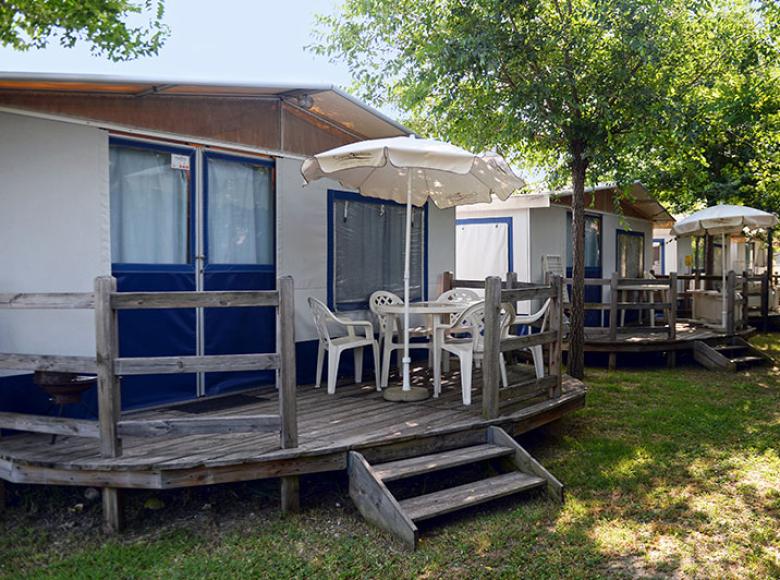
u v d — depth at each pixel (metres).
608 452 5.50
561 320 5.62
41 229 4.55
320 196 6.55
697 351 9.77
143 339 5.13
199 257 5.48
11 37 8.55
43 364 3.86
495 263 10.85
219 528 3.97
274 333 6.07
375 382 6.46
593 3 7.64
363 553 3.62
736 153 13.05
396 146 4.92
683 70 8.77
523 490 4.32
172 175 5.33
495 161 5.48
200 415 4.97
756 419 6.59
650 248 14.48
